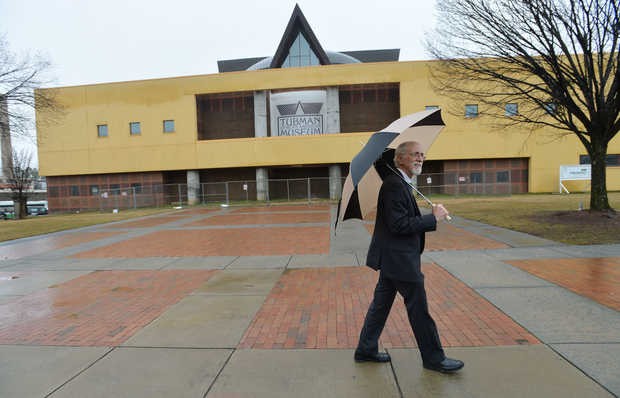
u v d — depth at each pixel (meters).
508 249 7.59
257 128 30.33
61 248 10.03
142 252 8.91
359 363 3.02
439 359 2.78
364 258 7.35
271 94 31.77
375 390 2.61
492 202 20.45
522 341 3.32
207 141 30.39
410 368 2.91
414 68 28.55
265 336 3.65
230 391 2.67
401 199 2.67
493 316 3.97
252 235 11.24
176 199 32.56
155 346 3.48
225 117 33.12
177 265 7.28
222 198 32.53
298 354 3.23
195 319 4.20
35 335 3.84
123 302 4.96
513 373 2.77
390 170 2.96
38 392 2.72
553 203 17.98
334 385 2.70
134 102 31.00
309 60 34.31
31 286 5.97
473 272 5.85
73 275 6.70
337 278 5.89
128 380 2.86
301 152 29.55
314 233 11.22
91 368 3.07
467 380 2.70
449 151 28.58
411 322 2.79
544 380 2.66
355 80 29.02
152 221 17.52
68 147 31.75
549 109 12.15
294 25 33.34
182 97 30.56
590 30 9.90
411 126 2.97
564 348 3.15
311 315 4.23
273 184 33.28
